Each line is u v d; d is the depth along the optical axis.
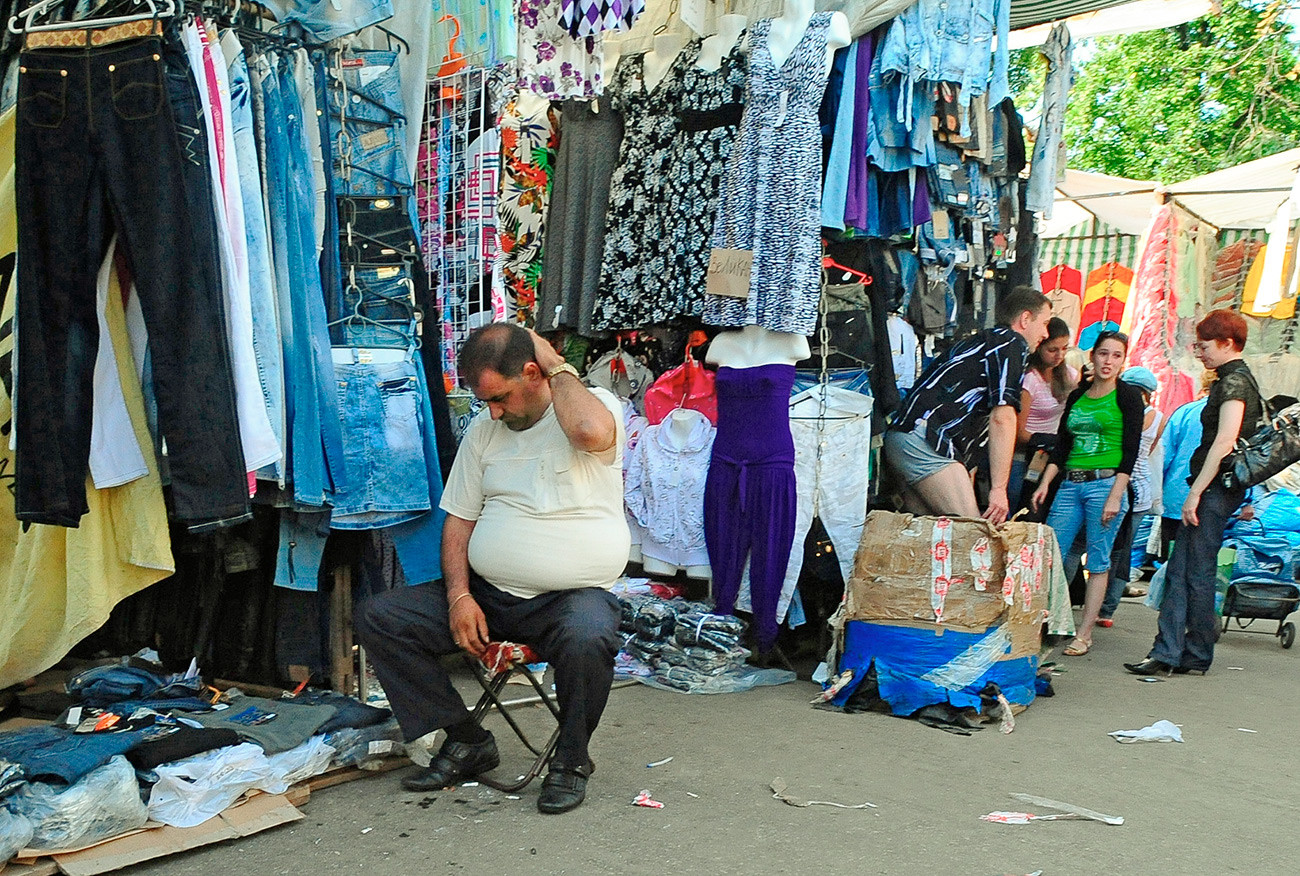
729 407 5.21
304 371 3.76
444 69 4.53
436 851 2.97
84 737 3.07
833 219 5.15
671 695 4.83
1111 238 11.10
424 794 3.42
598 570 3.39
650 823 3.20
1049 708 4.80
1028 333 5.11
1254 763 4.02
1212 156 15.10
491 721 4.26
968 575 4.53
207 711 3.53
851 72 5.17
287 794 3.25
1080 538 6.27
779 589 5.13
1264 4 14.21
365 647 3.37
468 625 3.29
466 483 3.55
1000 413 4.91
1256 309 9.23
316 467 3.77
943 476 4.98
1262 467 5.44
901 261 5.80
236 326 3.49
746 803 3.39
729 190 5.20
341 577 4.10
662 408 5.66
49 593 3.75
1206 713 4.80
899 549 4.64
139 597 4.40
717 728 4.27
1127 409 5.88
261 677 4.13
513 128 5.88
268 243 3.72
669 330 5.82
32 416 3.42
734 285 5.12
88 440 3.52
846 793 3.51
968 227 6.05
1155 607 6.17
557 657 3.27
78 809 2.77
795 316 4.97
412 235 4.17
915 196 5.48
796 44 5.03
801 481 5.24
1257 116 14.58
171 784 2.99
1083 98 16.34
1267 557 6.88
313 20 3.96
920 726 4.39
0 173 3.94
